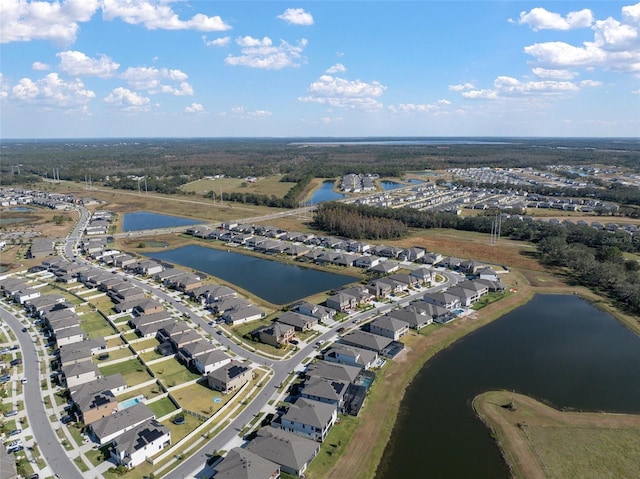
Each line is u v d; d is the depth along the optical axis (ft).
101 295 487.61
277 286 527.40
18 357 353.31
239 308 431.84
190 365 341.62
